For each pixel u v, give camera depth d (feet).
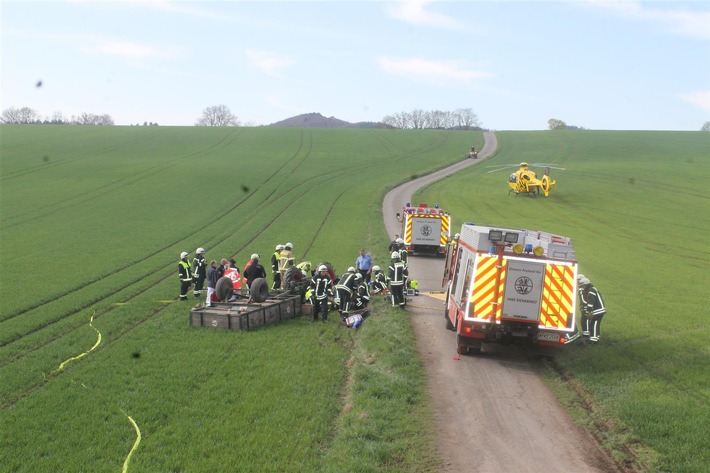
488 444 29.99
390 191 201.67
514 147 354.74
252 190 189.47
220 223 132.87
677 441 28.76
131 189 183.93
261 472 26.76
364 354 44.75
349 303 55.26
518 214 158.51
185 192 181.27
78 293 68.80
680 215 156.66
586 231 131.34
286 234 119.14
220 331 51.60
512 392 37.78
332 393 36.65
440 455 28.68
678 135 395.55
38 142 300.40
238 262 90.17
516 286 43.06
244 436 30.35
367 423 31.53
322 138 371.76
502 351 47.57
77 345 47.93
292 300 58.23
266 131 399.65
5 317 57.41
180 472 26.89
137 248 102.12
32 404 35.27
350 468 26.35
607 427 31.73
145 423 32.30
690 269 89.15
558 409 34.96
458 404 35.45
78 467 27.45
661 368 40.34
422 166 271.90
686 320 55.52
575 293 42.98
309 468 27.02
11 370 41.75
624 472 27.07
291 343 47.78
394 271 61.00
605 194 194.18
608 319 56.08
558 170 257.55
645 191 198.70
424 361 44.21
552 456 28.76
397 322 54.60
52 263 88.12
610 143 355.36
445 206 171.83
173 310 60.29
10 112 579.07
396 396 35.70
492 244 43.86
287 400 35.19
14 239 110.52
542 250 43.06
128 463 27.63
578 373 40.04
